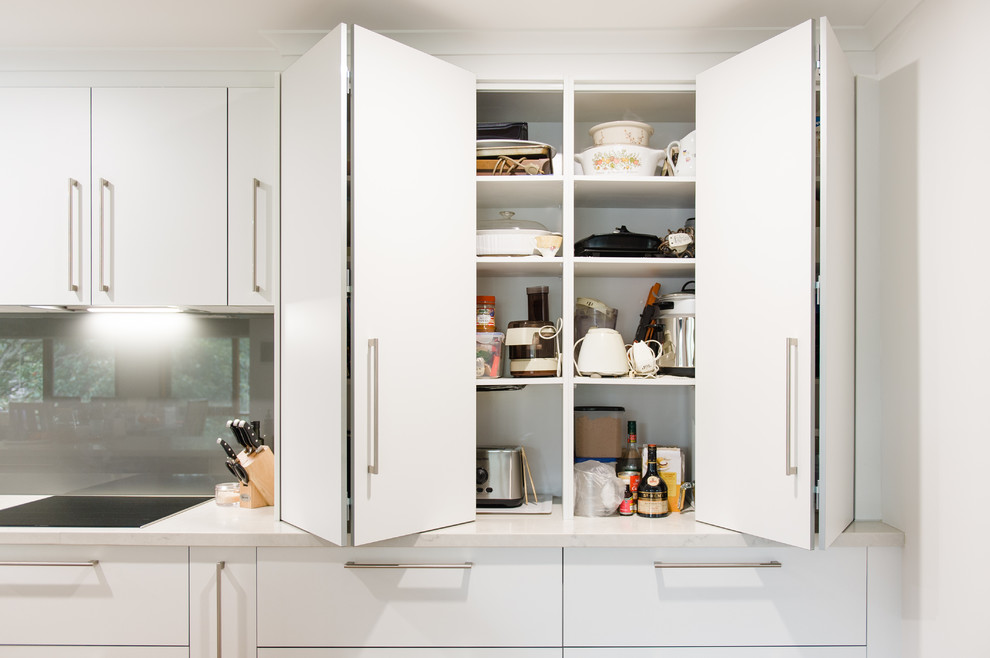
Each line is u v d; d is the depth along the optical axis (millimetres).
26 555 1790
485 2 1791
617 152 1952
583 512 1947
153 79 2070
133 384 2326
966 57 1518
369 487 1641
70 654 1775
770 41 1682
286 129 1857
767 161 1690
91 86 2066
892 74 1833
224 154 2053
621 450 2191
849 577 1769
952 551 1563
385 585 1763
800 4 1799
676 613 1768
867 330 1898
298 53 1989
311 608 1764
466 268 1846
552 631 1768
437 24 1909
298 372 1801
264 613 1769
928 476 1658
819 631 1763
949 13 1580
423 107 1759
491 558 1771
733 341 1769
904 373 1771
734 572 1768
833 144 1662
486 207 2287
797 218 1622
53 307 2150
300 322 1794
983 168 1463
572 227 1915
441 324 1786
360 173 1632
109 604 1775
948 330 1582
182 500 2223
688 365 1978
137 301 2055
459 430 1826
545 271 2135
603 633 1769
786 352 1634
